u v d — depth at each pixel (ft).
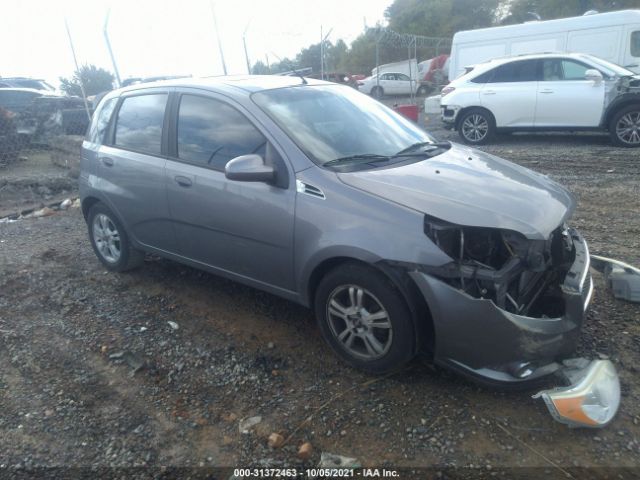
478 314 9.01
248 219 11.76
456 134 43.55
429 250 9.25
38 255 18.63
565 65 34.83
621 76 32.50
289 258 11.28
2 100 47.70
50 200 27.68
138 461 8.92
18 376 11.46
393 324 9.86
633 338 11.45
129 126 15.11
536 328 9.04
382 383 10.47
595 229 18.26
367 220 9.92
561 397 8.94
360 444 9.00
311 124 12.23
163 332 12.92
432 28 150.30
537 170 28.17
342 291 10.61
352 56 115.96
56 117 39.52
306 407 9.95
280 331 12.63
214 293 14.84
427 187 10.27
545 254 9.86
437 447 8.83
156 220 14.23
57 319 13.89
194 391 10.64
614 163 28.35
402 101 80.48
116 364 11.70
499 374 9.27
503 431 9.09
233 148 12.29
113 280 16.15
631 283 12.77
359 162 11.46
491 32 48.80
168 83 14.43
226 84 13.32
